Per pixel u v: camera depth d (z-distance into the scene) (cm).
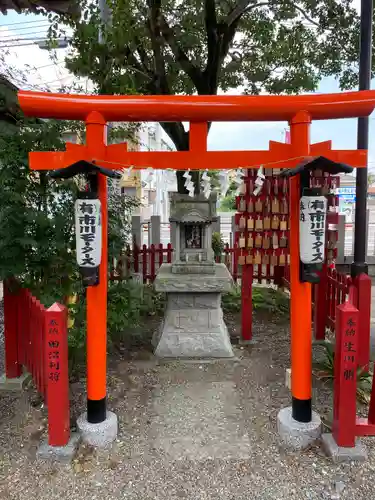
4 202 392
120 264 609
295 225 329
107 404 396
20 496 280
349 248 1367
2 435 346
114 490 286
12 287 420
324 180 529
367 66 487
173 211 517
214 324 517
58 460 312
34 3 277
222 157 332
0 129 404
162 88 732
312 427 327
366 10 479
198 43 814
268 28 785
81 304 457
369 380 418
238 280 888
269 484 290
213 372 470
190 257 525
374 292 869
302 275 318
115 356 518
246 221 526
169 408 391
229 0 752
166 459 317
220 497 279
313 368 467
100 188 327
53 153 320
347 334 301
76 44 550
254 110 318
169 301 516
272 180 514
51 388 311
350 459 306
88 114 319
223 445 333
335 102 314
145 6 707
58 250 432
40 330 370
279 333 602
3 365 501
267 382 443
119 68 596
